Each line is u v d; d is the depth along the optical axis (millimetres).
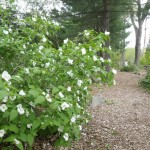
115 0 12117
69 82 3066
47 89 2809
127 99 7863
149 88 10047
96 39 3230
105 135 4645
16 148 2814
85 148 3998
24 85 2766
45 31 3801
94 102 6559
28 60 3273
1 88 2131
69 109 2482
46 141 3461
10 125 2305
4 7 3779
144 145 4406
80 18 11906
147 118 5945
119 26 14508
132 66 18156
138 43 23031
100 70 2992
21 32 3820
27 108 2422
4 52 3254
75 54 2928
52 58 3035
